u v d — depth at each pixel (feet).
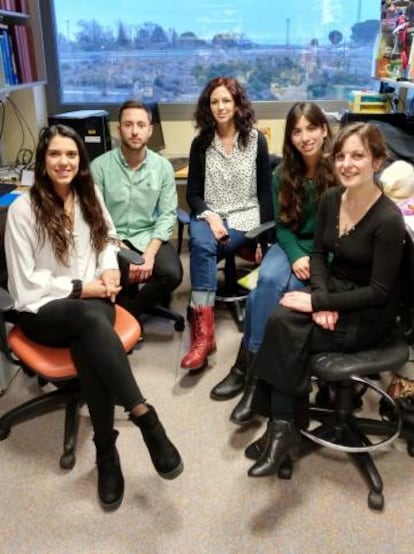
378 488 5.39
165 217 8.59
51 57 12.01
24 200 6.08
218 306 9.96
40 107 11.96
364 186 5.46
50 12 11.67
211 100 8.23
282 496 5.56
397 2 9.67
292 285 6.81
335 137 6.11
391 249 5.30
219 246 8.21
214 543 5.01
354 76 12.42
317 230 6.22
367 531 5.12
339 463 6.01
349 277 5.81
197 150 8.67
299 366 5.40
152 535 5.11
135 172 8.40
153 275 8.17
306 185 7.10
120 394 5.31
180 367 7.98
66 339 5.73
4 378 7.37
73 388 6.70
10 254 6.00
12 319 6.20
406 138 8.93
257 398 5.83
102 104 12.42
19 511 5.41
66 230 6.22
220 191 8.66
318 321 5.42
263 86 12.57
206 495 5.58
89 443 6.39
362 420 6.20
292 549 4.94
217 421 6.75
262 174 8.66
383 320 5.50
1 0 9.28
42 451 6.27
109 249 6.77
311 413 6.23
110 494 5.40
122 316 6.50
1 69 9.45
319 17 11.93
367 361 5.20
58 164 5.99
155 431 5.38
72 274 6.45
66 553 4.93
